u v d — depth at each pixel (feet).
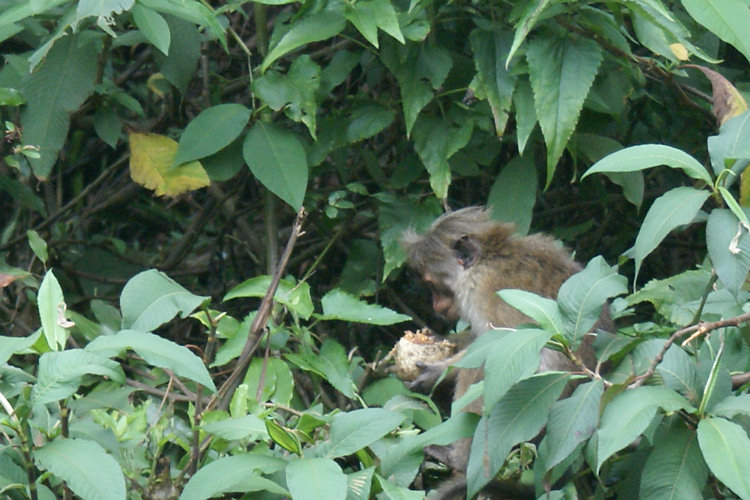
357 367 33.09
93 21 31.24
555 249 34.01
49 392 20.03
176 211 44.24
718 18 28.04
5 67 33.42
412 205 35.45
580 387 21.30
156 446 24.07
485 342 22.44
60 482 22.93
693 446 20.71
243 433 22.48
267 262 37.09
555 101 29.76
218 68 40.98
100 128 34.22
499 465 21.20
